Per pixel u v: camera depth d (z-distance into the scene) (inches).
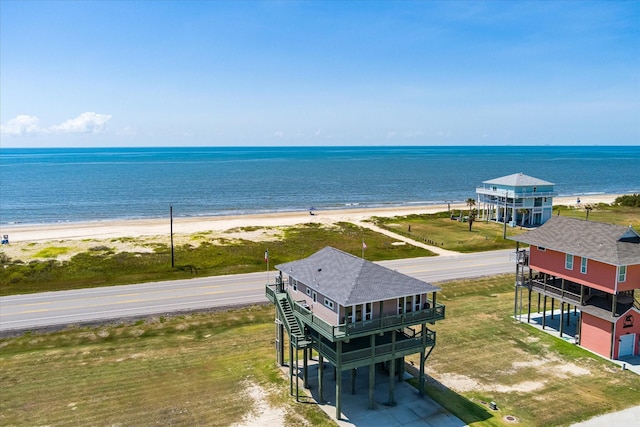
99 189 6806.1
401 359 1357.0
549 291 1699.1
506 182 3934.5
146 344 1599.4
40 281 2281.0
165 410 1186.0
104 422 1128.8
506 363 1465.3
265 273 2468.0
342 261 1336.1
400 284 1227.2
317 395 1269.7
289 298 1375.5
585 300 1598.2
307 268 1375.5
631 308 1491.1
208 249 2883.9
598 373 1396.4
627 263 1407.5
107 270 2448.3
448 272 2476.6
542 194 3848.4
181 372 1398.9
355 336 1135.6
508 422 1143.6
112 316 1833.2
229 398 1250.0
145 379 1352.1
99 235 3403.1
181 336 1670.8
